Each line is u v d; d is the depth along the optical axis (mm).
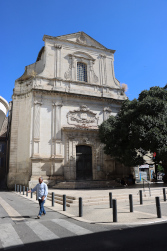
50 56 25641
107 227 6711
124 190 16062
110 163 25453
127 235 5762
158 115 19281
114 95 27812
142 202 11242
